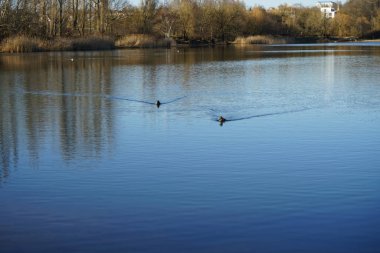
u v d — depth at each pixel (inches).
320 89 1274.6
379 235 403.2
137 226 423.8
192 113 934.4
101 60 2279.8
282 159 618.5
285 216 441.1
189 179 543.2
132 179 544.4
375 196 486.9
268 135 748.6
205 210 456.1
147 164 600.1
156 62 2190.0
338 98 1116.5
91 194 500.1
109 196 494.0
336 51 3149.6
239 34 4495.6
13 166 597.3
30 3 2910.9
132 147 681.0
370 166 586.6
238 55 2736.2
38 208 464.8
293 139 722.2
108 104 1045.2
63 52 2810.0
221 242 394.6
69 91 1253.1
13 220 437.7
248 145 689.0
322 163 600.7
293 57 2536.9
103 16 3580.2
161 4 4099.4
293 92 1221.7
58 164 603.5
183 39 4143.7
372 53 2871.6
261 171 570.6
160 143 701.9
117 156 636.7
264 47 3836.1
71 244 393.4
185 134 756.6
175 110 968.3
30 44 2728.8
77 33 3376.0
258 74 1657.2
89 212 454.0
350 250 380.8
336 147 676.1
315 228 416.8
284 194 494.9
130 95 1181.1
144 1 3809.1
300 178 544.1
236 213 448.5
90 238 402.6
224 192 501.7
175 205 468.8
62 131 784.3
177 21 4052.7
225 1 4453.7
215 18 4276.6
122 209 460.8
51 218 441.4
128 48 3412.9
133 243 394.0
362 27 5521.7
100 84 1400.1
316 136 741.3
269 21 4835.1
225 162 606.9
